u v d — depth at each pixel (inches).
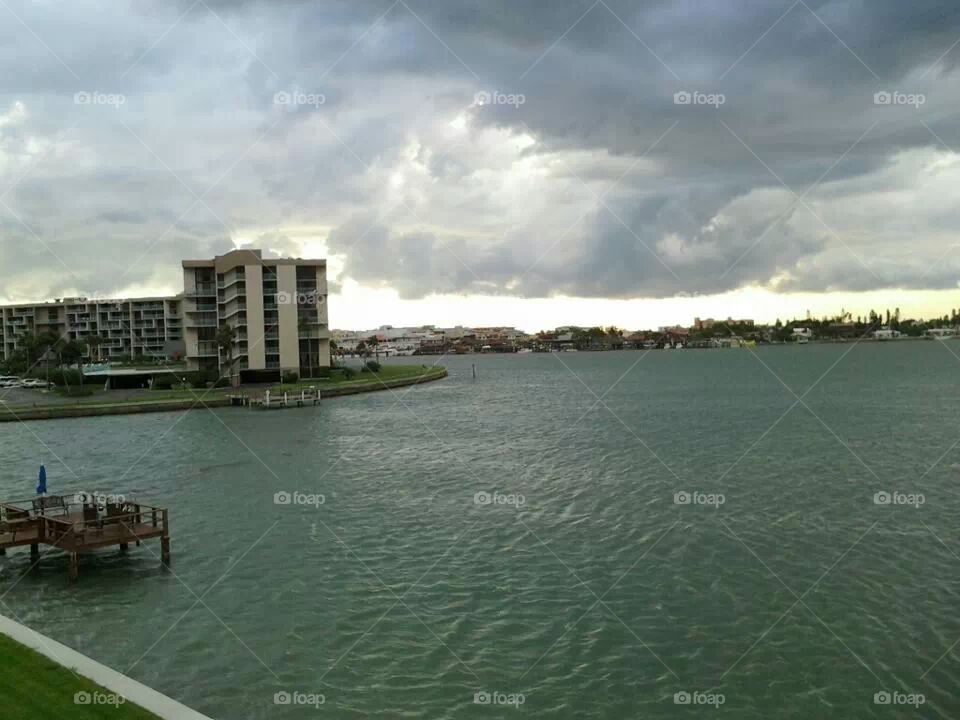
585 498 1904.5
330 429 3508.9
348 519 1736.0
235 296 5659.5
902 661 984.9
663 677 955.3
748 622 1109.1
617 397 5206.7
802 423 3415.4
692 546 1467.8
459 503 1883.6
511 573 1337.4
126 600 1227.9
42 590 1273.4
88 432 3481.8
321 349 6038.4
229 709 888.9
